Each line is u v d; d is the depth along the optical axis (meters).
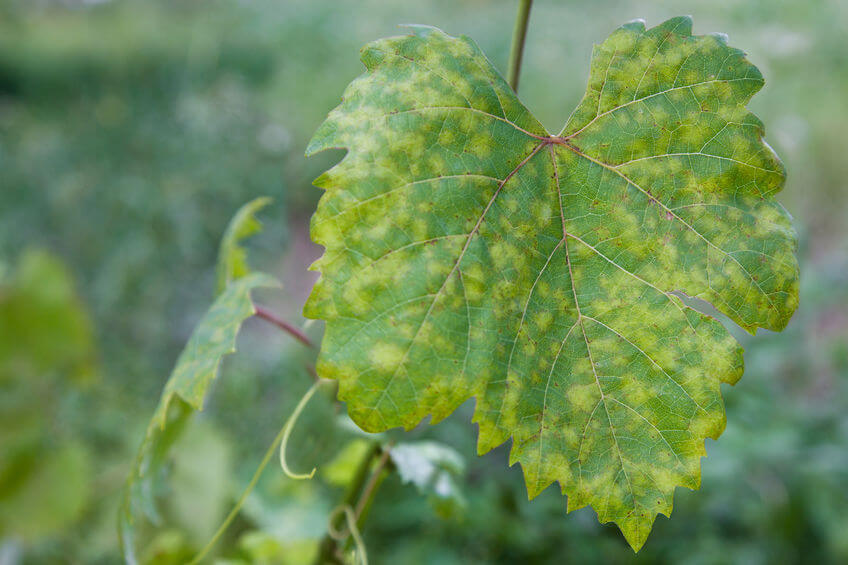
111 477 0.91
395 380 0.35
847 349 1.32
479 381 0.36
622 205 0.37
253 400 1.52
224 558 0.58
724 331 0.36
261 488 0.67
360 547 0.45
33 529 0.72
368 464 0.47
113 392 1.47
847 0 1.86
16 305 0.73
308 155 0.36
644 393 0.37
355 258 0.36
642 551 1.07
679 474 0.36
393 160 0.36
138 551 0.57
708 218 0.37
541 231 0.37
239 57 3.08
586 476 0.36
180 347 1.88
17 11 3.57
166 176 2.36
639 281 0.37
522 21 0.40
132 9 3.35
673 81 0.37
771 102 1.86
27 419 0.74
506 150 0.37
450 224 0.36
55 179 2.24
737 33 1.85
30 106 2.97
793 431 1.03
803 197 2.00
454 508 0.47
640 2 2.38
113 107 2.79
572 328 0.37
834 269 1.53
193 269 2.17
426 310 0.36
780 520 1.04
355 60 2.94
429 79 0.37
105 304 1.83
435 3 3.02
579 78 2.58
